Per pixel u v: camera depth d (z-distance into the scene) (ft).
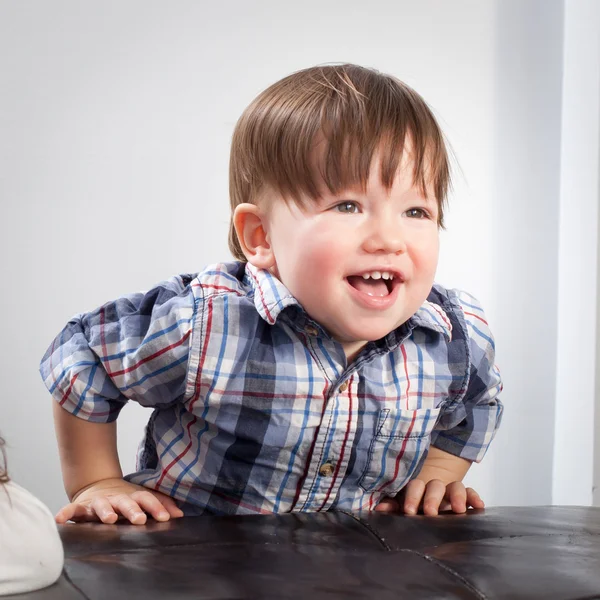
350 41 6.24
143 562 2.26
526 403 6.48
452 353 3.80
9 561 2.03
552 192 6.51
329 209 3.28
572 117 6.32
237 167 3.70
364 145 3.24
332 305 3.29
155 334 3.47
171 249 6.04
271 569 2.23
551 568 2.28
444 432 3.98
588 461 6.04
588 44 6.15
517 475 6.48
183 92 6.04
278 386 3.46
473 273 6.43
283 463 3.52
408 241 3.28
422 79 6.34
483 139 6.43
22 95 5.84
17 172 5.84
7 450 5.71
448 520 2.97
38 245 5.89
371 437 3.56
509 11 6.46
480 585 2.15
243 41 6.10
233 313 3.52
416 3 6.34
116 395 3.62
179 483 3.62
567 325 6.36
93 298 5.95
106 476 3.66
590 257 6.09
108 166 5.96
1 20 5.80
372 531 2.79
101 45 5.93
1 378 5.86
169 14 6.02
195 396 3.49
